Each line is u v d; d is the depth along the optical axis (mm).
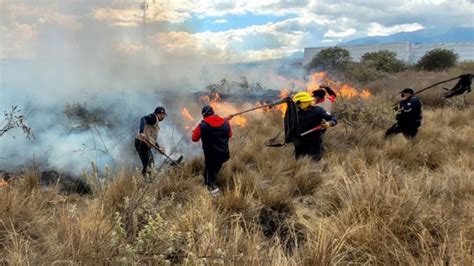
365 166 5785
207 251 3102
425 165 6383
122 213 3930
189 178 5969
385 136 8391
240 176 5676
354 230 3469
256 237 3512
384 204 3850
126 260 2918
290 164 6336
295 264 3059
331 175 5848
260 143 7941
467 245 3217
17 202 4039
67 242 3242
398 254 3176
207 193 5066
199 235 3408
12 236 3270
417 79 19641
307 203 5055
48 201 4855
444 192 4832
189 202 4809
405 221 3645
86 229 3441
